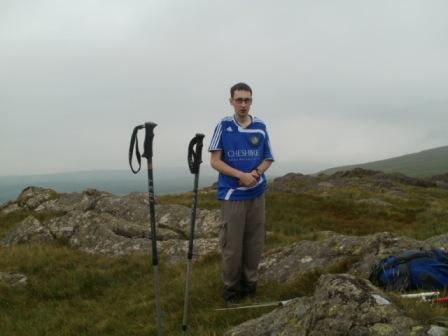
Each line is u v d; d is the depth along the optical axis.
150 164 2.75
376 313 1.94
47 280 5.41
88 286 5.21
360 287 2.10
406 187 20.47
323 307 2.06
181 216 8.01
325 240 4.39
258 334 2.30
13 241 7.68
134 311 3.93
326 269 3.74
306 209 12.30
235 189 3.28
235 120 3.29
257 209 3.39
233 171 3.18
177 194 16.94
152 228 2.79
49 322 4.13
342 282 2.14
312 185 20.16
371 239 4.01
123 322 3.74
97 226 7.39
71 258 6.23
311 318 2.08
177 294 4.05
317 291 2.25
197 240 6.49
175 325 3.30
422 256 3.05
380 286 3.07
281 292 3.58
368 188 18.73
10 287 5.18
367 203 13.41
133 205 8.95
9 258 6.34
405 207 14.06
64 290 5.07
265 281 4.04
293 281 3.83
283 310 2.43
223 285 3.92
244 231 3.46
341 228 10.18
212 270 4.78
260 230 3.46
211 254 5.75
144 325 3.51
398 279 2.93
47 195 12.35
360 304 2.00
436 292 2.60
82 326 3.88
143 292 4.64
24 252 6.61
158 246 6.50
